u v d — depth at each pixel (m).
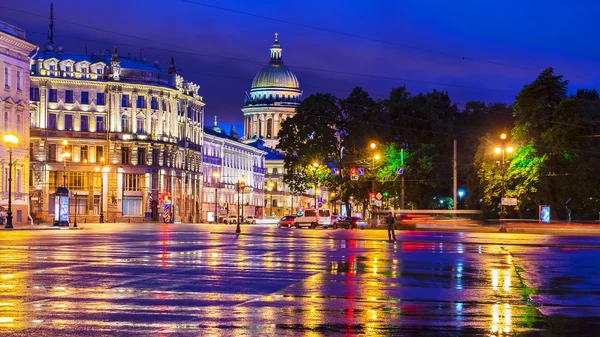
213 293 21.30
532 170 83.38
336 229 94.31
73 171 134.50
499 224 84.25
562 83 86.12
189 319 16.59
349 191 103.62
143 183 139.75
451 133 103.00
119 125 138.38
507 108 107.94
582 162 83.31
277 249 43.28
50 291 21.14
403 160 97.81
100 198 135.62
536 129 86.12
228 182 182.12
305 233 73.50
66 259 32.78
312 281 24.94
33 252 37.19
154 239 55.75
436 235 69.81
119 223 126.38
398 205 108.56
